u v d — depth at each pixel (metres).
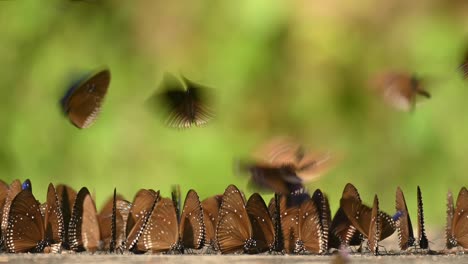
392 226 2.44
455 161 3.18
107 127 3.17
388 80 2.95
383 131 3.24
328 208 2.46
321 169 2.41
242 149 3.14
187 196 2.43
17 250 2.42
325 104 3.25
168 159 3.12
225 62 3.25
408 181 3.21
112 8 3.34
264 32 3.25
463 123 3.18
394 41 3.31
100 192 3.12
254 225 2.42
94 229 2.43
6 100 3.22
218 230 2.42
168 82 2.49
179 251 2.42
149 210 2.43
